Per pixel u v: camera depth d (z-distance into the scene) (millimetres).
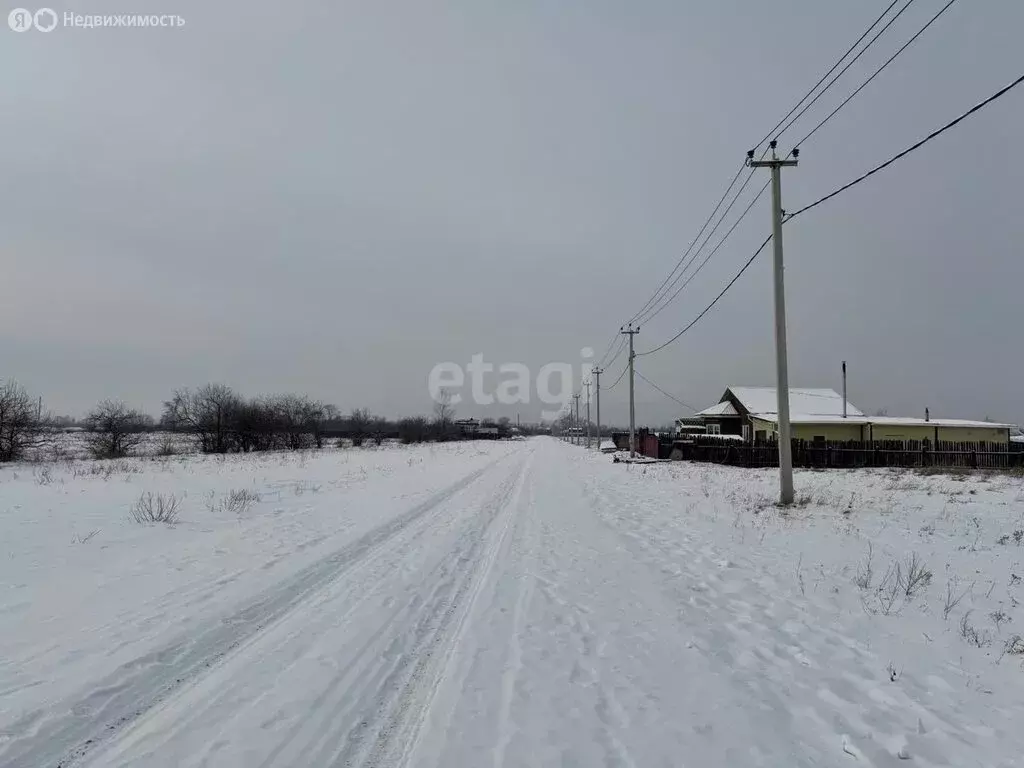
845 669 4684
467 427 128750
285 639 5359
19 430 30203
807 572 7605
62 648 5020
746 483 19078
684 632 5523
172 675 4551
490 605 6371
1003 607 6094
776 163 13883
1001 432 34812
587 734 3676
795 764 3373
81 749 3490
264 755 3445
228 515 12336
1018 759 3410
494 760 3371
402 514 12914
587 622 5809
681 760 3396
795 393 44625
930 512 11742
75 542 9234
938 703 4113
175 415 42562
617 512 13336
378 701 4164
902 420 35469
